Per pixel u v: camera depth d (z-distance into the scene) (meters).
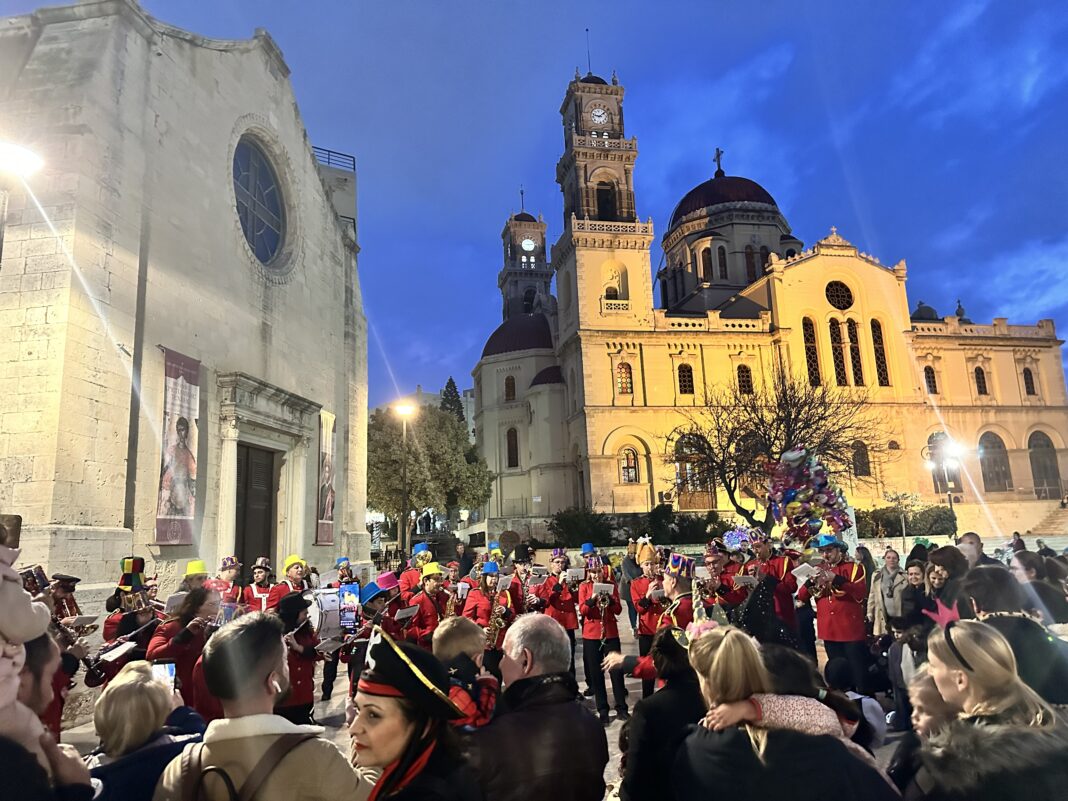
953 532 46.81
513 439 67.56
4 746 2.64
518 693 3.87
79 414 13.37
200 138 18.39
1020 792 2.94
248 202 21.41
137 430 15.25
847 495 52.12
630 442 54.22
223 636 3.17
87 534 13.12
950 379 59.47
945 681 3.47
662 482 53.16
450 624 4.83
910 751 3.59
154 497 15.57
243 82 20.78
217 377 18.34
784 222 72.62
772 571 10.46
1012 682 3.32
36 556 12.27
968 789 3.05
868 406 55.84
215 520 17.77
